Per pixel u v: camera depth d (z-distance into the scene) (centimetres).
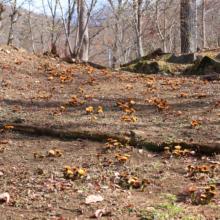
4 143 548
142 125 607
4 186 359
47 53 1416
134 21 1777
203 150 471
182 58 1451
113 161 459
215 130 542
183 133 546
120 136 539
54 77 1100
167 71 1306
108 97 893
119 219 279
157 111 732
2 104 767
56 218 283
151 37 2538
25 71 1101
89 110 701
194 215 277
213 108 709
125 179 364
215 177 376
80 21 1875
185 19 2117
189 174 386
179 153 461
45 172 414
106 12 2544
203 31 2581
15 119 643
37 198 329
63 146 539
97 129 581
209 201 304
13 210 301
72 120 648
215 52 1677
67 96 895
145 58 1677
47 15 2045
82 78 1119
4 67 1061
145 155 488
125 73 1275
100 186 362
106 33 2861
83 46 1898
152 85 1026
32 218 283
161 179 385
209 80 1112
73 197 331
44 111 736
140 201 318
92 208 302
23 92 896
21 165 445
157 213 280
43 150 520
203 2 2569
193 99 829
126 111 689
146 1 1667
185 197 327
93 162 458
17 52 1270
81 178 390
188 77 1180
